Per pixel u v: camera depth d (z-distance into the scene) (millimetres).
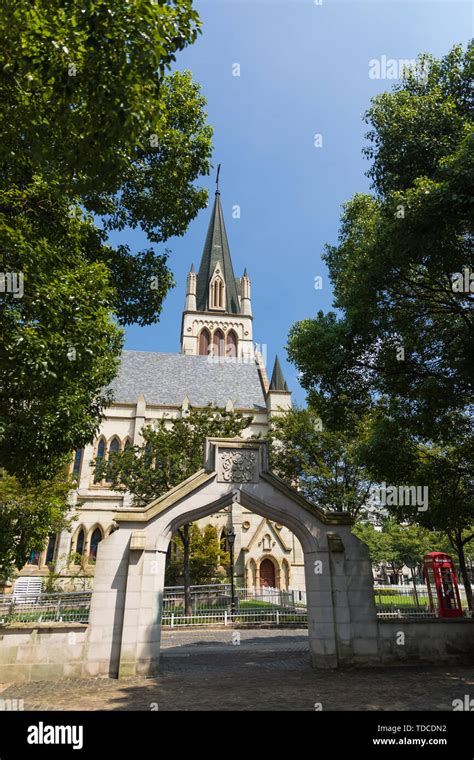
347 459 27500
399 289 12289
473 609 19688
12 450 9500
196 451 29031
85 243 13562
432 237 9867
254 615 22938
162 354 57094
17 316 7961
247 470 12133
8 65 6438
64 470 27734
